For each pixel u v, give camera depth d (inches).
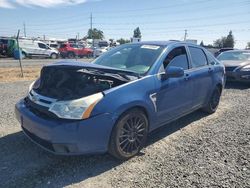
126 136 153.3
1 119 220.4
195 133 202.1
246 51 479.5
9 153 161.0
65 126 134.0
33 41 1234.0
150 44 198.8
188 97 204.5
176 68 172.6
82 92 143.3
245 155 163.0
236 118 241.1
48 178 136.3
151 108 165.2
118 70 155.2
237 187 129.7
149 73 169.6
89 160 155.3
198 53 227.9
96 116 137.9
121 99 146.3
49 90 153.3
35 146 170.4
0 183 131.1
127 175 140.5
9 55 1197.1
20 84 400.5
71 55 1409.9
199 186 130.2
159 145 178.5
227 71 414.3
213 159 157.9
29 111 152.3
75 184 132.0
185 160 156.7
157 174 141.2
